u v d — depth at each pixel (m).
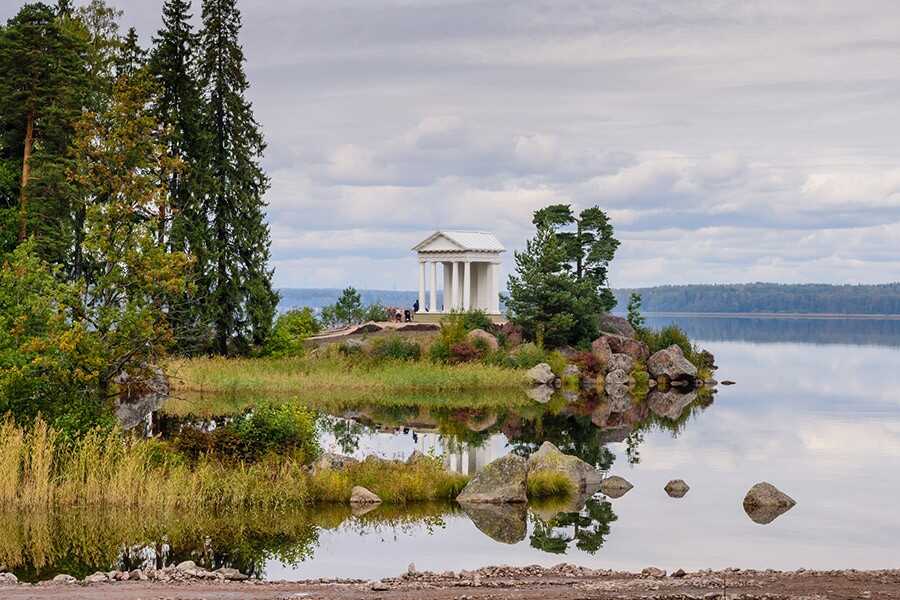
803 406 66.19
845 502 32.16
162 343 40.91
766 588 17.34
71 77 59.16
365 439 46.19
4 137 59.09
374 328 93.56
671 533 27.42
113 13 72.31
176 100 70.88
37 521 26.92
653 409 64.56
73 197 55.91
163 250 40.88
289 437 34.69
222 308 73.69
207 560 23.55
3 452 28.91
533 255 94.06
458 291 106.44
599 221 99.88
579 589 17.53
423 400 66.38
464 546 25.64
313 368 72.75
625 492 34.06
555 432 51.53
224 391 63.84
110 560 23.20
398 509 30.56
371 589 17.94
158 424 45.91
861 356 133.38
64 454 30.47
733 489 34.69
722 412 62.53
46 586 18.19
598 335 93.88
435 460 35.09
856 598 16.17
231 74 74.56
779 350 152.25
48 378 34.06
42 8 59.31
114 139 44.03
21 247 37.06
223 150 74.50
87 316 38.19
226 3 74.50
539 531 27.64
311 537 26.42
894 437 49.56
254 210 74.88
